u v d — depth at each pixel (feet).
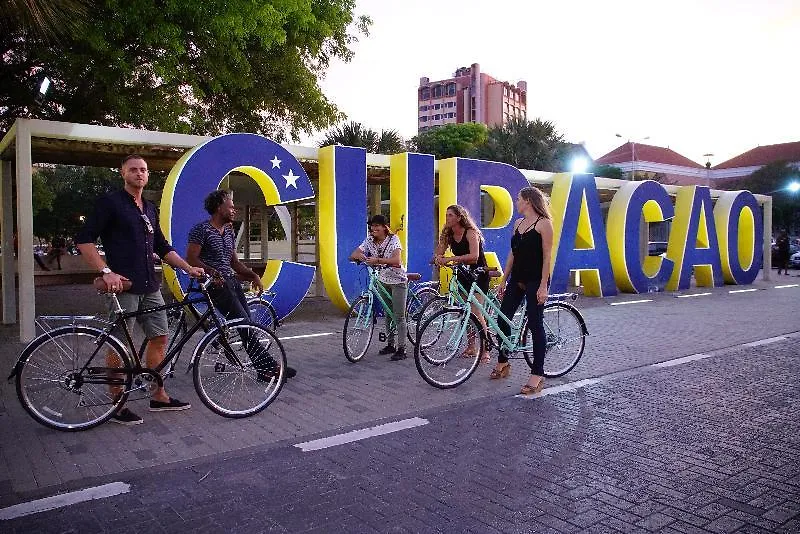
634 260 47.55
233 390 17.66
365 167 33.91
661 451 13.38
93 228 14.43
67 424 14.56
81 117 45.62
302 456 13.16
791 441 14.05
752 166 217.77
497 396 17.99
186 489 11.46
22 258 26.84
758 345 26.27
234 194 53.72
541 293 17.93
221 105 54.44
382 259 22.20
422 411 16.44
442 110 435.94
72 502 10.90
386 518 10.23
